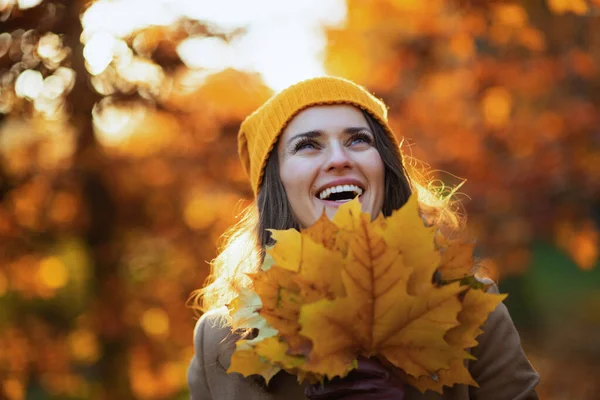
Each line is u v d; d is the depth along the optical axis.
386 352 1.72
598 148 5.70
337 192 2.17
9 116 5.50
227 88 5.96
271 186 2.31
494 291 2.12
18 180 6.12
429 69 5.52
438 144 5.74
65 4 5.37
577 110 5.64
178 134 6.20
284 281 1.77
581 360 9.59
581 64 5.22
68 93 5.47
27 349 6.52
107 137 6.20
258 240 2.33
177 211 6.57
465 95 5.65
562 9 4.19
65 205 6.43
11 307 7.98
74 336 6.78
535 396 2.07
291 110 2.22
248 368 1.82
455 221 2.55
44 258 6.68
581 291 12.49
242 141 2.56
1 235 6.25
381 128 2.30
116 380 6.66
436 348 1.70
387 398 1.71
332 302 1.65
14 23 5.34
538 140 5.66
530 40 4.87
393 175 2.29
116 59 5.59
